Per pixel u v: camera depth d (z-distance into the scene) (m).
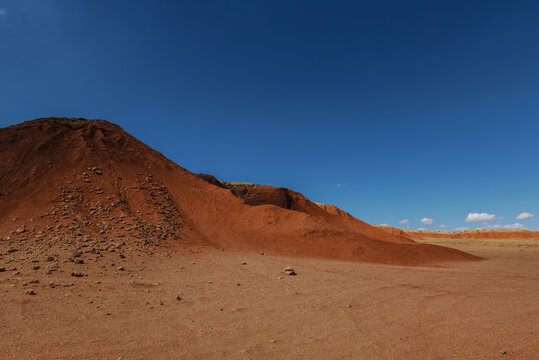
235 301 9.66
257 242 33.03
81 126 50.12
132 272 14.84
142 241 25.50
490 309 8.52
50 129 44.50
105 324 6.97
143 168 44.91
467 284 13.44
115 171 39.78
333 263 24.09
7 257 16.03
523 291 11.63
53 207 29.06
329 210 80.44
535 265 25.67
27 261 14.79
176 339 6.02
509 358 4.87
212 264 19.61
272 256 27.16
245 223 39.06
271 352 5.31
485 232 132.12
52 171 35.75
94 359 4.94
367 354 5.16
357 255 29.91
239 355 5.16
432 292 11.32
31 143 39.72
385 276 16.30
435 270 20.19
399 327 6.79
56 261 15.12
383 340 5.90
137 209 33.91
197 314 8.03
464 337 6.02
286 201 71.94
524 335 6.07
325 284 13.24
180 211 38.59
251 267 19.00
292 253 30.14
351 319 7.50
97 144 44.31
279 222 38.97
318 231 36.25
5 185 31.39
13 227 24.73
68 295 9.64
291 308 8.71
